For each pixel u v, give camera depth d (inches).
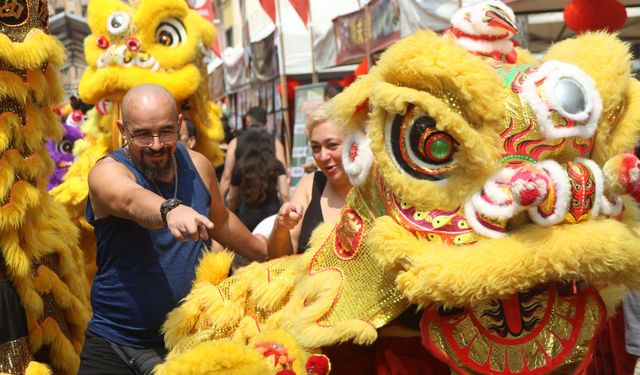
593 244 78.6
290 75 512.4
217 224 137.6
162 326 114.8
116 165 124.3
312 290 95.5
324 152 137.2
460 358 85.3
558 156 84.0
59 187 206.1
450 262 80.2
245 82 557.9
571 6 136.9
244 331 103.7
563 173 80.6
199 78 219.1
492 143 81.7
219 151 236.4
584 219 81.9
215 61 695.7
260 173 238.1
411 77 81.9
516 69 85.4
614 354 167.8
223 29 833.5
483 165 80.8
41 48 139.5
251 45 514.0
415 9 260.4
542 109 81.7
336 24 354.9
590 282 85.4
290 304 99.0
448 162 83.4
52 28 592.7
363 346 99.0
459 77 80.0
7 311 137.6
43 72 145.4
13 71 138.2
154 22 213.9
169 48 215.3
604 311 88.7
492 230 82.3
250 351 84.8
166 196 127.0
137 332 125.2
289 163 448.8
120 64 211.6
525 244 79.4
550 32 285.1
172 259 125.7
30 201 139.0
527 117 82.4
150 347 125.6
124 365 125.7
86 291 160.9
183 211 101.5
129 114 122.6
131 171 125.3
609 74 84.6
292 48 488.7
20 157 138.9
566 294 87.1
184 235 100.3
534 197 77.3
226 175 285.9
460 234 83.7
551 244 78.7
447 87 81.7
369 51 314.5
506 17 90.6
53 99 148.7
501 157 82.7
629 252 79.7
